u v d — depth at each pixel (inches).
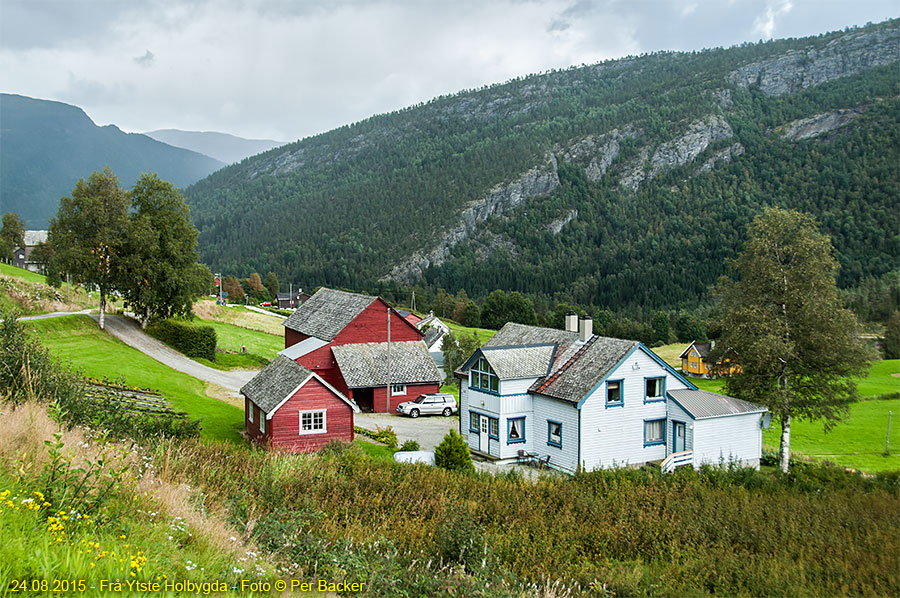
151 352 2182.6
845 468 1382.9
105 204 2145.7
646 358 1366.9
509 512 789.2
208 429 1352.1
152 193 2332.7
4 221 4554.6
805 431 2036.2
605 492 959.0
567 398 1317.7
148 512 429.1
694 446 1326.3
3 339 741.9
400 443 1514.5
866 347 1556.3
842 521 896.9
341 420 1300.4
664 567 683.4
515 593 493.4
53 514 360.8
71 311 2504.9
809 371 1562.5
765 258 1633.9
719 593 621.9
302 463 832.3
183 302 2359.7
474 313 6082.7
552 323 5841.5
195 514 463.5
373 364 2074.3
